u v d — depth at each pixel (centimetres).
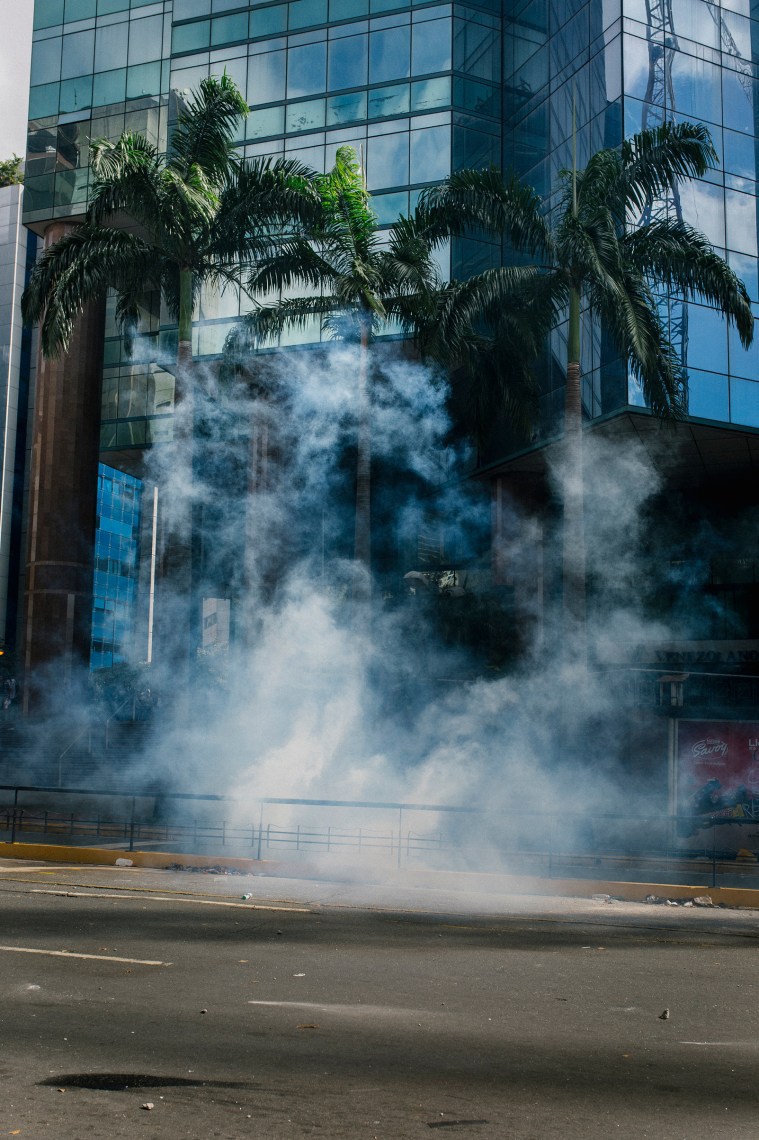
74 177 4512
